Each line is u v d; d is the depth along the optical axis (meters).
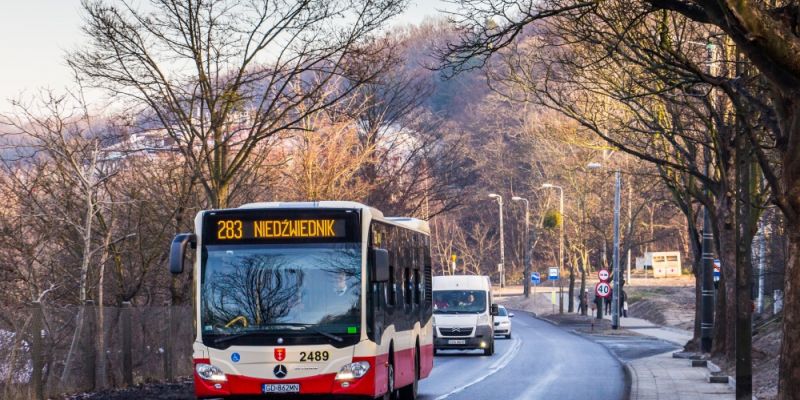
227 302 17.34
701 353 34.78
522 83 27.86
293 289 17.33
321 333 17.14
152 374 25.25
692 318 67.56
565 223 78.56
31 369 19.61
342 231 17.50
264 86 31.11
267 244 17.52
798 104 14.03
